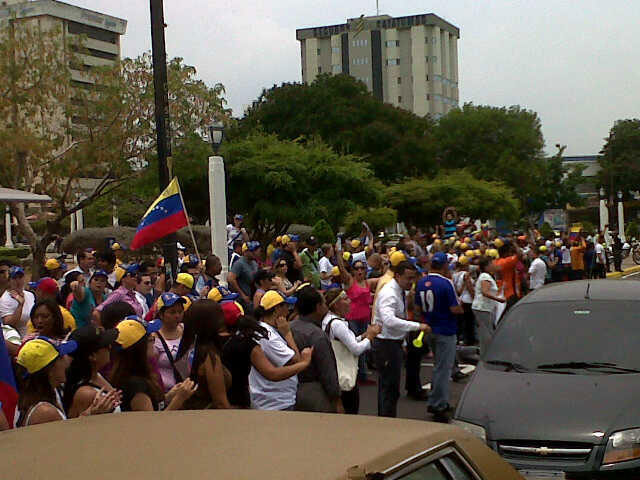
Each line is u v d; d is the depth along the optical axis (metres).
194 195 29.06
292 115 55.25
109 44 116.38
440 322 10.01
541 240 26.61
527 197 73.06
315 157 31.31
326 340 7.04
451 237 22.06
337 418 2.89
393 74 142.38
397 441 2.61
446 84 147.38
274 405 6.65
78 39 25.19
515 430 6.49
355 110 56.47
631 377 7.07
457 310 9.98
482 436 6.62
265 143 31.59
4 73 23.81
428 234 28.36
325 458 2.36
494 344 7.96
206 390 6.02
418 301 10.12
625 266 44.34
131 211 38.84
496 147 72.88
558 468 6.28
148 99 24.91
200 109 25.56
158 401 5.57
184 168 26.50
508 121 73.25
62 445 2.50
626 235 69.00
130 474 2.20
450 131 74.06
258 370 6.49
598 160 105.50
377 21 141.38
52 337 7.09
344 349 7.93
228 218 31.59
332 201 30.77
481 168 70.38
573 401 6.70
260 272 10.79
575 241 27.02
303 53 146.88
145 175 26.59
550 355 7.57
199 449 2.41
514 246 16.52
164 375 6.80
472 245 20.38
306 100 55.44
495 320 12.93
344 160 31.72
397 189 50.72
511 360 7.66
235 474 2.19
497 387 7.16
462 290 15.58
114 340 5.30
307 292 7.13
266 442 2.50
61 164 24.52
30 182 24.31
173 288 9.55
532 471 6.33
